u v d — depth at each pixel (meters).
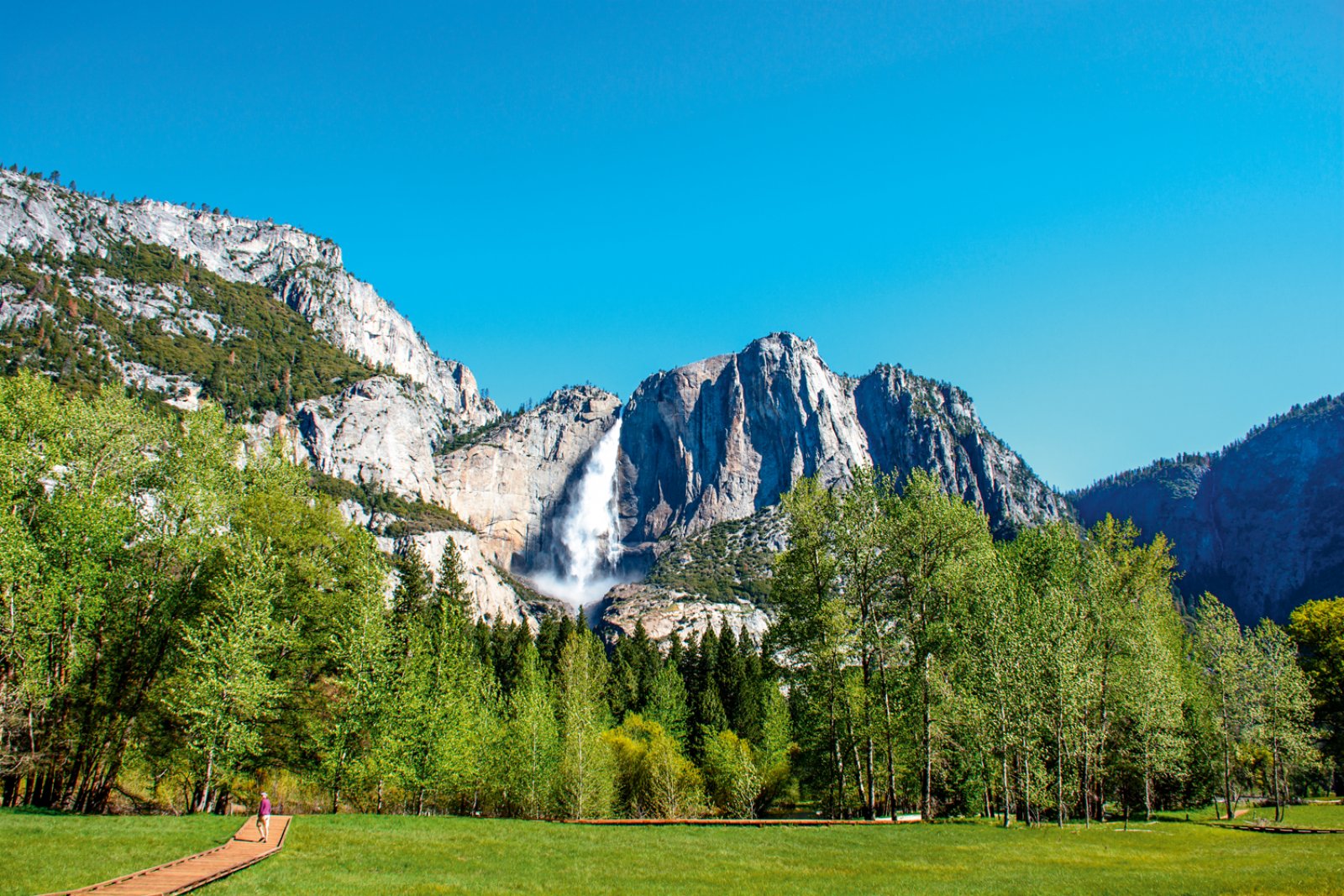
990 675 46.78
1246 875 31.02
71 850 28.95
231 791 47.28
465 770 51.09
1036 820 50.44
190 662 42.09
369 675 46.00
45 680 40.34
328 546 52.06
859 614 49.81
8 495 42.19
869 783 48.22
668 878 30.00
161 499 47.06
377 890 26.66
